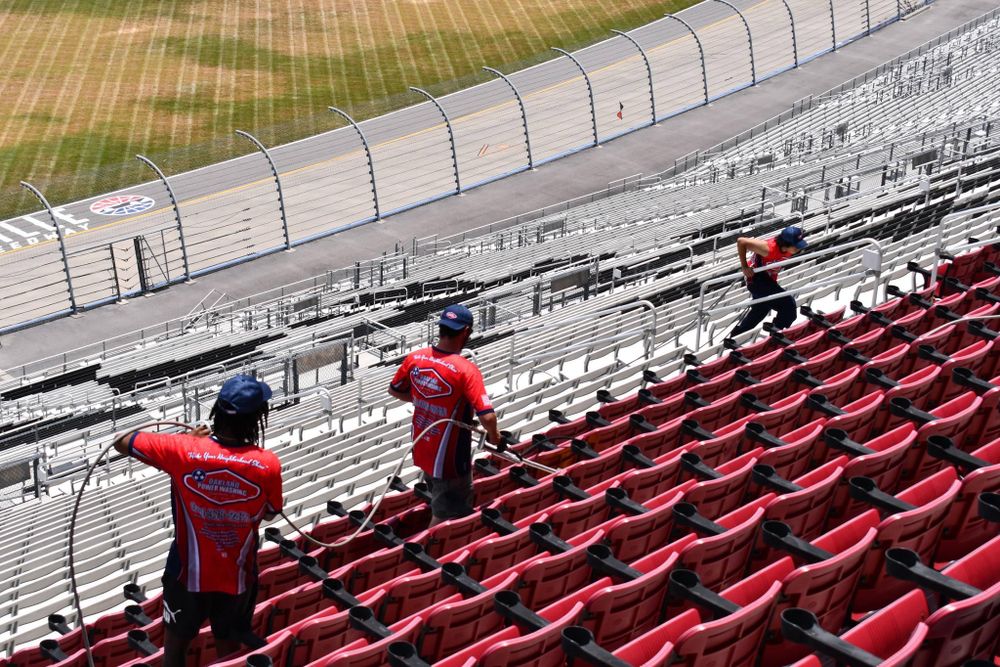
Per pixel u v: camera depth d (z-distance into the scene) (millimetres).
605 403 10672
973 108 34812
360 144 42125
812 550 5516
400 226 34281
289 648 5711
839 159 28938
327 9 55000
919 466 7266
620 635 5430
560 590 6180
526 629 5320
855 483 6184
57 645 7305
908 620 4734
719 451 8133
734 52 50312
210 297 29656
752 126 41344
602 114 44344
